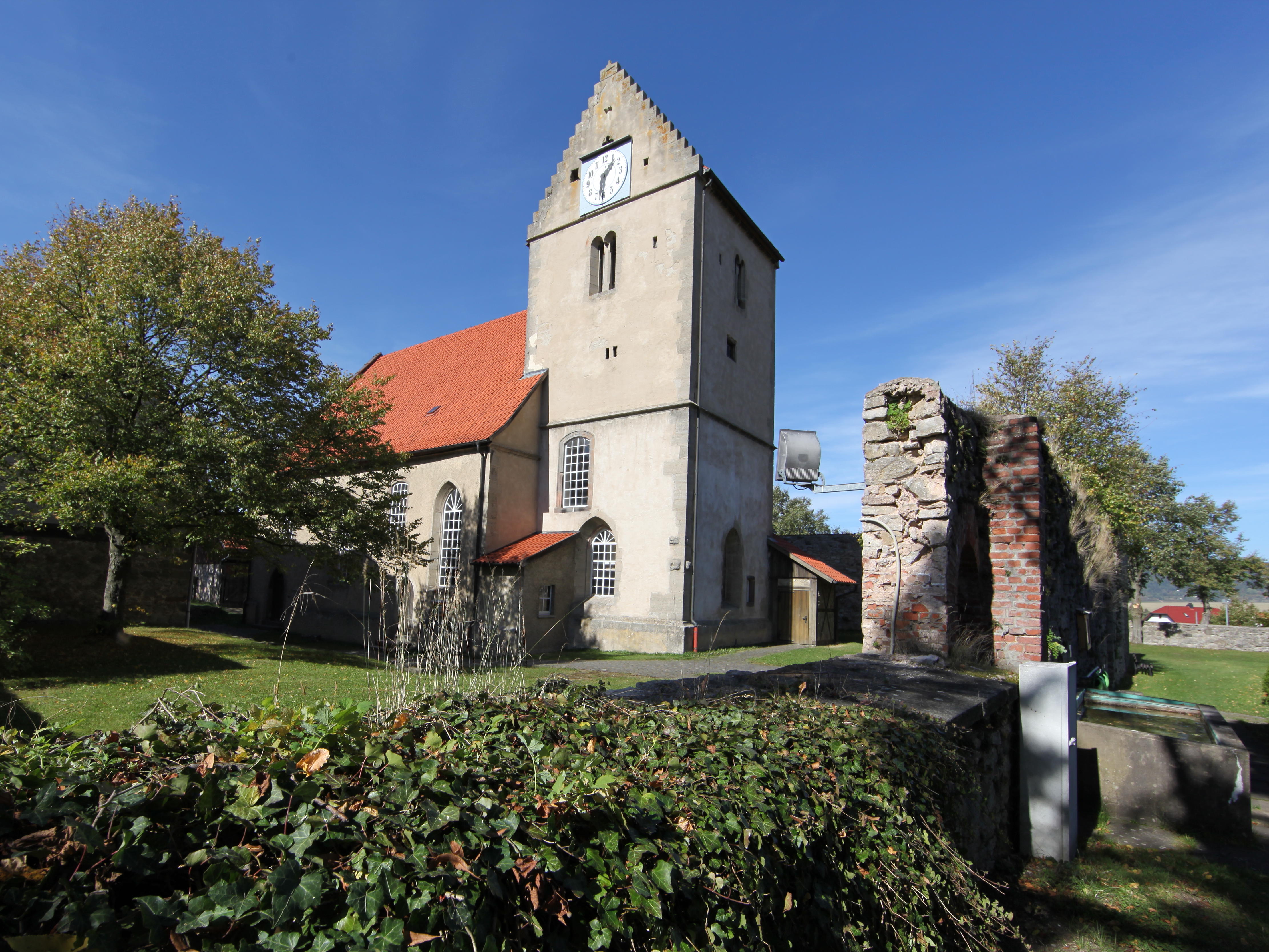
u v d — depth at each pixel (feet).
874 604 28.50
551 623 67.15
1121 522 67.15
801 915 9.08
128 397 45.21
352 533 53.72
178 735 7.22
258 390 49.24
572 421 74.18
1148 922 16.33
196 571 119.85
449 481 74.38
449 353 98.32
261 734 7.29
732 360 75.05
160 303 45.16
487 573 67.77
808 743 11.66
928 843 12.37
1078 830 23.08
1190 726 28.86
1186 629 115.85
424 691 13.43
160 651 51.24
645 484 67.46
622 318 72.02
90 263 47.96
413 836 5.86
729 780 9.25
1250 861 20.74
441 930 5.40
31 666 43.16
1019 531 28.66
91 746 6.78
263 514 49.37
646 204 71.61
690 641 62.85
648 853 7.18
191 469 44.91
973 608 31.68
